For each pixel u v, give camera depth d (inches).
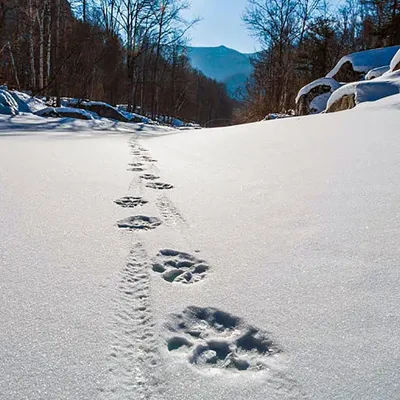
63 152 143.4
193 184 92.7
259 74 874.1
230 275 45.4
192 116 1609.3
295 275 44.6
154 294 40.8
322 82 427.2
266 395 26.9
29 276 43.1
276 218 64.1
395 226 55.0
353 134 120.6
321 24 711.1
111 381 27.9
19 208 68.5
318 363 30.1
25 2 502.0
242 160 117.4
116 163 123.8
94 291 40.8
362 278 42.8
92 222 63.3
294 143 128.4
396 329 33.9
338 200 68.8
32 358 29.6
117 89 937.5
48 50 551.8
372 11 811.4
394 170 79.7
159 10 700.7
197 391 27.3
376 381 27.9
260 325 35.4
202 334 34.4
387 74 251.6
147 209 71.8
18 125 327.0
